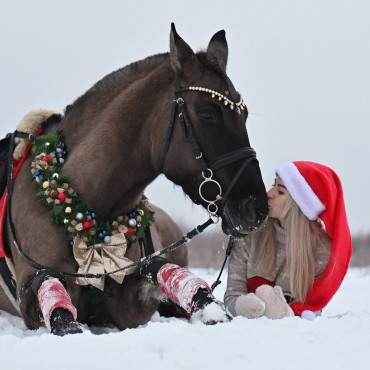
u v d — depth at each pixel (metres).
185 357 5.44
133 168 8.70
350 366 5.22
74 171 8.81
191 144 8.10
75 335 6.27
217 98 8.07
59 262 8.63
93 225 8.73
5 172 9.61
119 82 8.94
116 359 5.42
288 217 8.15
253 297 7.75
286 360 5.39
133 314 9.12
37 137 9.30
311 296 8.14
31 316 8.50
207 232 8.75
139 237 9.13
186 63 8.35
